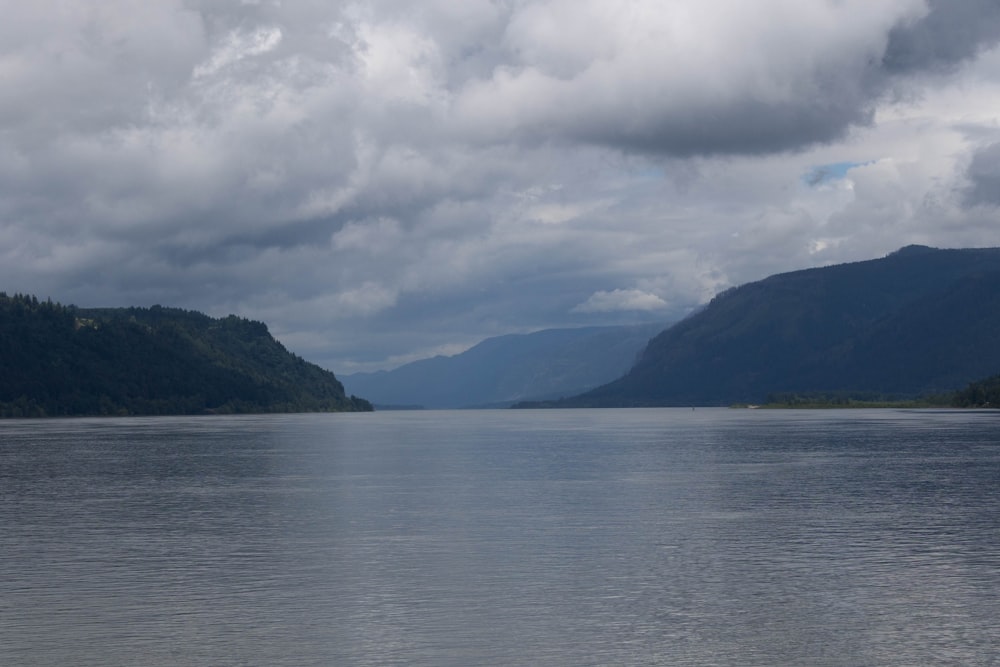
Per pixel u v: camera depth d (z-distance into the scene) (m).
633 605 46.69
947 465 122.50
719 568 54.91
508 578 52.59
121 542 64.50
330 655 39.34
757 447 164.50
